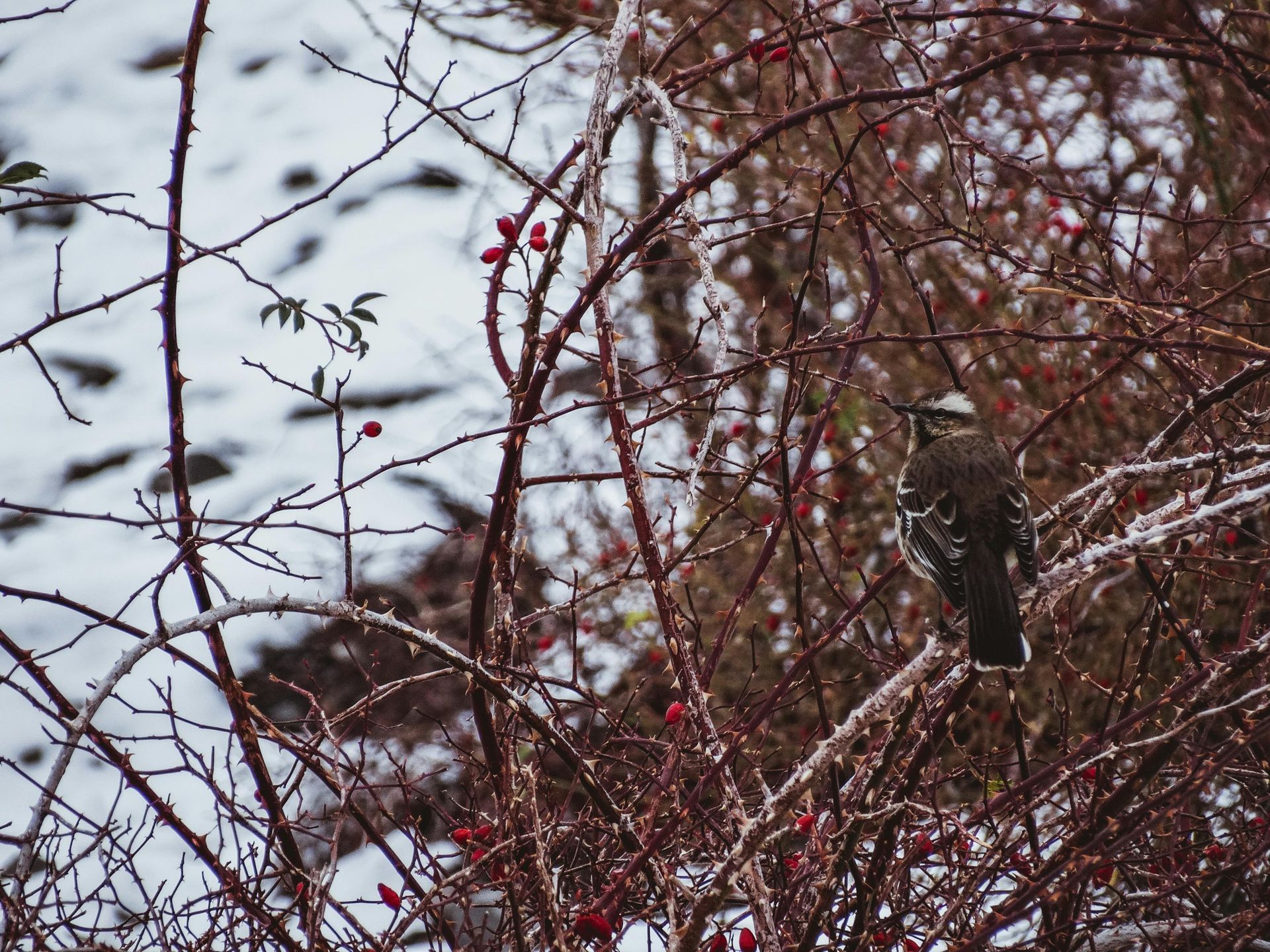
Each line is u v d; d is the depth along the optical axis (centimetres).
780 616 1338
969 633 643
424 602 1481
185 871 977
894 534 1400
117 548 1549
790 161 1568
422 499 1606
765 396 1542
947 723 670
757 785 816
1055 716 1202
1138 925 676
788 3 1461
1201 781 580
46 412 1730
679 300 1730
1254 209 1318
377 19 2288
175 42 2366
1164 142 1527
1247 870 712
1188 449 942
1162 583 702
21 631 1442
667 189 1753
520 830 696
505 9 1791
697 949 589
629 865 631
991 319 1413
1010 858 660
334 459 1658
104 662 1398
